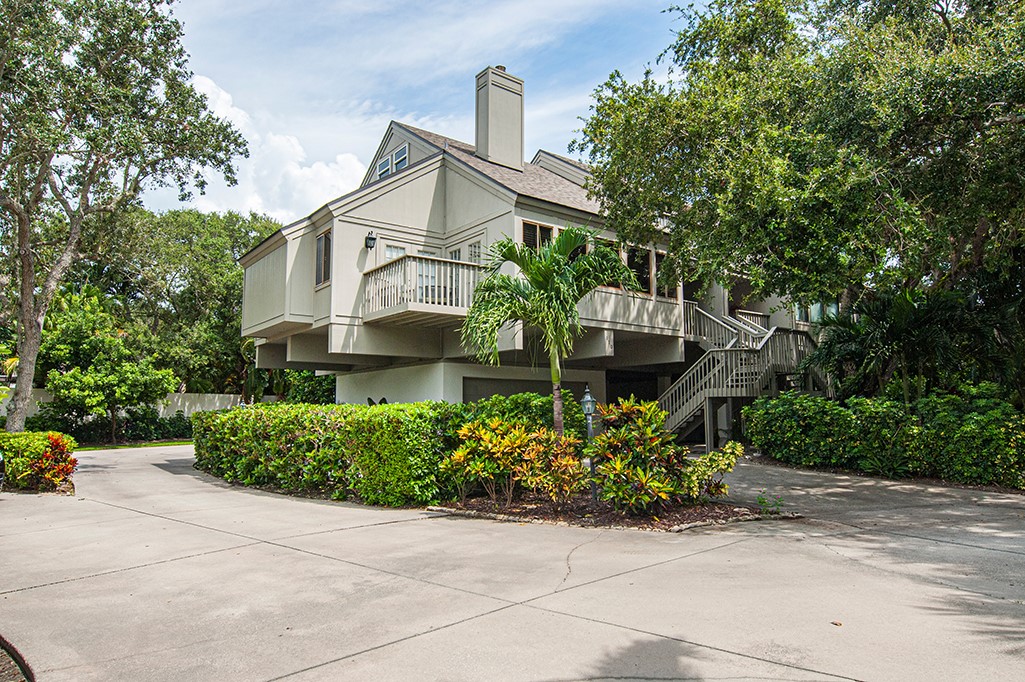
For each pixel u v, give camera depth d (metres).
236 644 4.21
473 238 16.08
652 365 19.61
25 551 7.07
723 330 18.16
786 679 3.48
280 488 12.02
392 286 14.48
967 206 10.42
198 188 18.16
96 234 19.75
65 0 14.78
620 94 13.23
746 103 11.85
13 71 14.06
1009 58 9.34
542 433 9.20
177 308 31.64
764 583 5.33
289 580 5.72
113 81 16.02
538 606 4.83
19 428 15.80
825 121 10.84
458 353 16.06
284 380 32.16
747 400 16.25
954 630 4.19
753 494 10.16
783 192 9.55
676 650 3.92
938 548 6.60
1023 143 9.73
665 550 6.59
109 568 6.26
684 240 13.27
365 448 10.02
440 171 17.28
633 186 13.47
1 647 4.29
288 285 15.80
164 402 28.05
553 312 9.52
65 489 12.00
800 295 10.88
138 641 4.30
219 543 7.30
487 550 6.74
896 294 12.92
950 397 11.74
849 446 12.41
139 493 11.88
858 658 3.74
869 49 10.89
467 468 9.05
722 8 13.98
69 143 14.52
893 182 10.42
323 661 3.89
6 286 18.58
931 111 9.96
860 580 5.40
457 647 4.06
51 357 23.91
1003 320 12.05
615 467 8.03
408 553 6.66
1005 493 10.28
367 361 18.25
